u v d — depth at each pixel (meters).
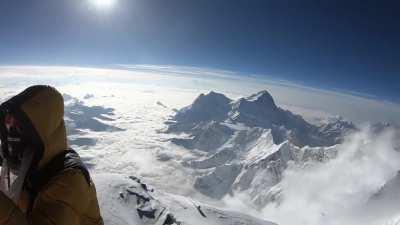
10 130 3.12
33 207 3.14
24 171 3.06
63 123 3.41
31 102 3.11
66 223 3.05
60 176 3.19
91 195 3.48
